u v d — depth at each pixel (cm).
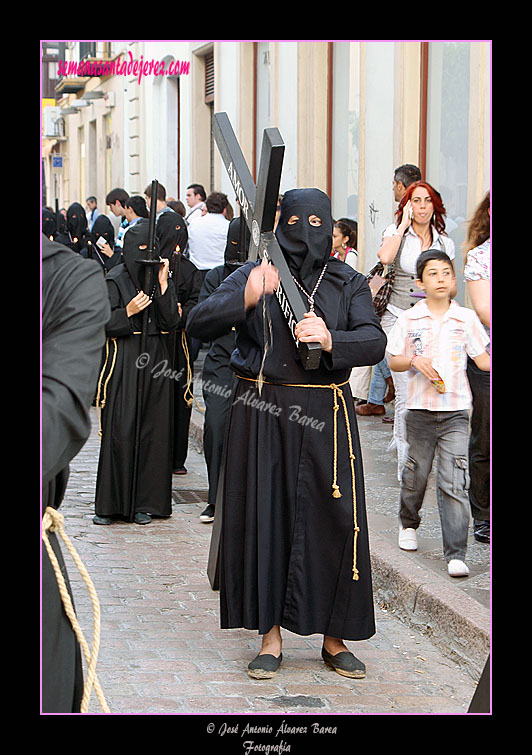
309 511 409
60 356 204
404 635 473
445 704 396
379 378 966
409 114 949
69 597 219
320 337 380
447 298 529
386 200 1008
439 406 519
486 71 786
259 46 1471
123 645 451
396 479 729
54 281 211
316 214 408
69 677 218
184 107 1870
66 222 1738
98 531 651
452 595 468
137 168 2227
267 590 409
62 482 223
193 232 1153
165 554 599
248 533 409
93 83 2683
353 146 1144
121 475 668
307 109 1229
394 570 508
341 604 409
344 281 415
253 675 415
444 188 907
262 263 398
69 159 3192
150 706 383
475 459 568
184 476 823
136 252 667
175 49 1909
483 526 575
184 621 486
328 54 1201
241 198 405
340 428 409
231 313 402
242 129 1498
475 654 427
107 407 665
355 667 420
